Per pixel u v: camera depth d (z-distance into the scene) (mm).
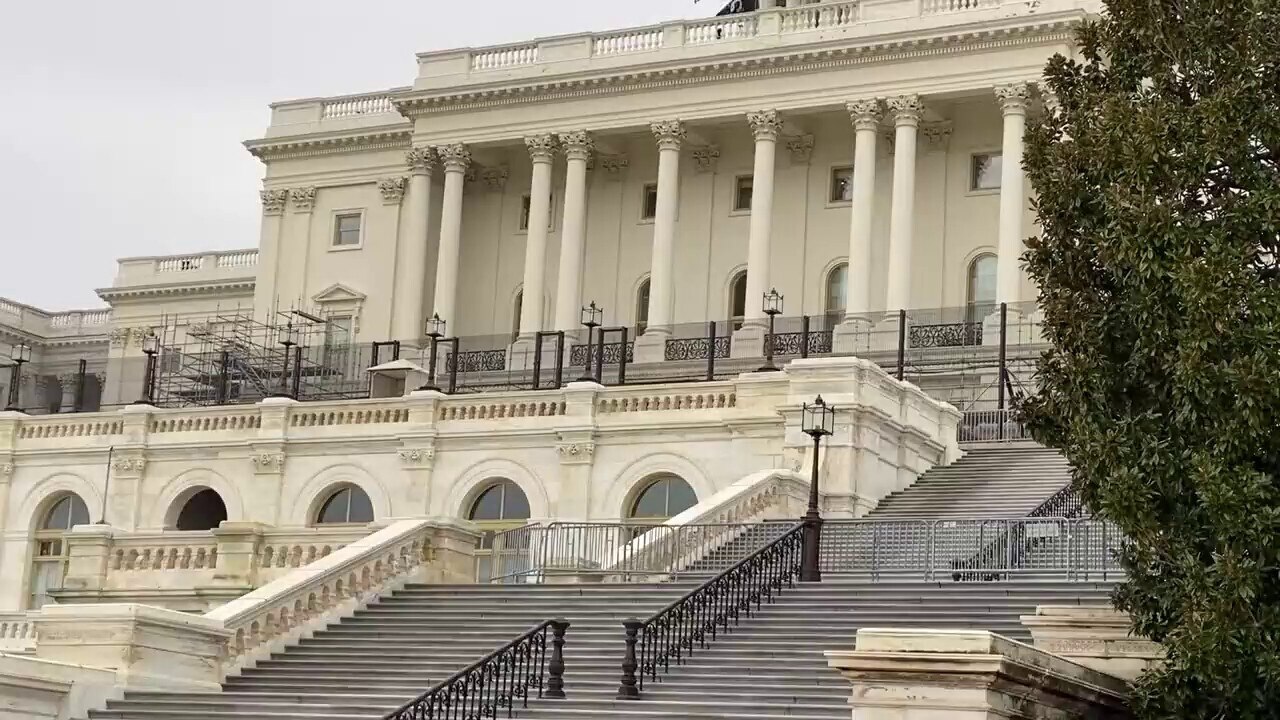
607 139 82250
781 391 48062
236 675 33719
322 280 87438
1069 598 30766
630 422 50438
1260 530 22766
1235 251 23469
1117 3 26062
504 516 52406
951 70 74062
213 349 87375
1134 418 24391
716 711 27266
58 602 45031
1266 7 24672
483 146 83250
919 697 21953
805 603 32469
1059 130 26781
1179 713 23766
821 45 75562
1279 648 22766
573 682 29734
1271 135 24266
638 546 38094
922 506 44938
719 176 81375
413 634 34656
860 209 74875
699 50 78188
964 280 76000
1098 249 24625
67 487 58344
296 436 55375
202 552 44344
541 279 80625
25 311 103562
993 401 61750
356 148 87375
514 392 52562
